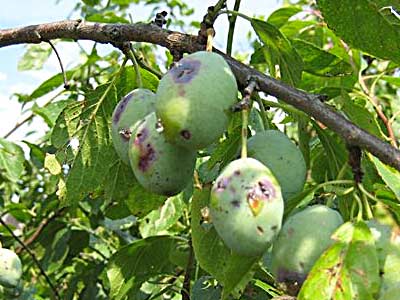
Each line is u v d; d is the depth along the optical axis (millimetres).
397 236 330
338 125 347
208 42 383
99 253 879
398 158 336
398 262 323
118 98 490
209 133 339
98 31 434
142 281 641
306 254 327
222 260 465
